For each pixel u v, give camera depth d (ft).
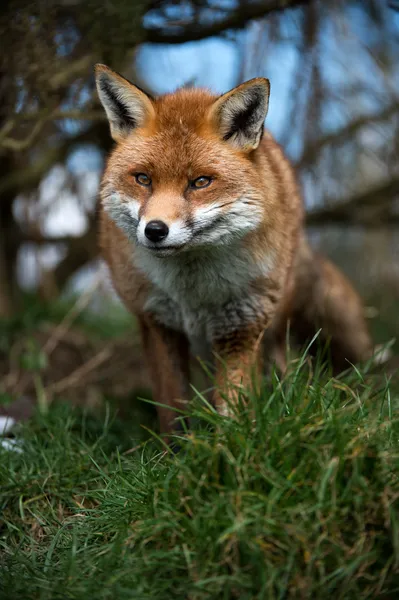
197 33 35.63
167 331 28.58
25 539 22.63
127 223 24.94
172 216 22.97
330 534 18.04
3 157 46.14
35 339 44.80
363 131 47.24
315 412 20.75
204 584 17.93
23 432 29.37
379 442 19.34
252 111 24.35
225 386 24.30
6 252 50.96
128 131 25.71
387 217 51.62
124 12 31.71
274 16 40.22
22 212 52.54
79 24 34.30
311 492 18.60
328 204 49.42
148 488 20.85
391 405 22.86
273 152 29.01
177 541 18.90
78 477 25.35
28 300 52.03
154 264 26.12
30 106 34.96
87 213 49.93
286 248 27.81
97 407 38.32
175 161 23.75
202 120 24.38
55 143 46.26
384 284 56.44
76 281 60.18
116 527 20.62
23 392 39.63
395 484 18.69
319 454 18.76
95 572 19.07
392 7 37.99
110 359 44.29
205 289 26.43
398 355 46.03
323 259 41.29
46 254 59.67
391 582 17.93
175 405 28.32
